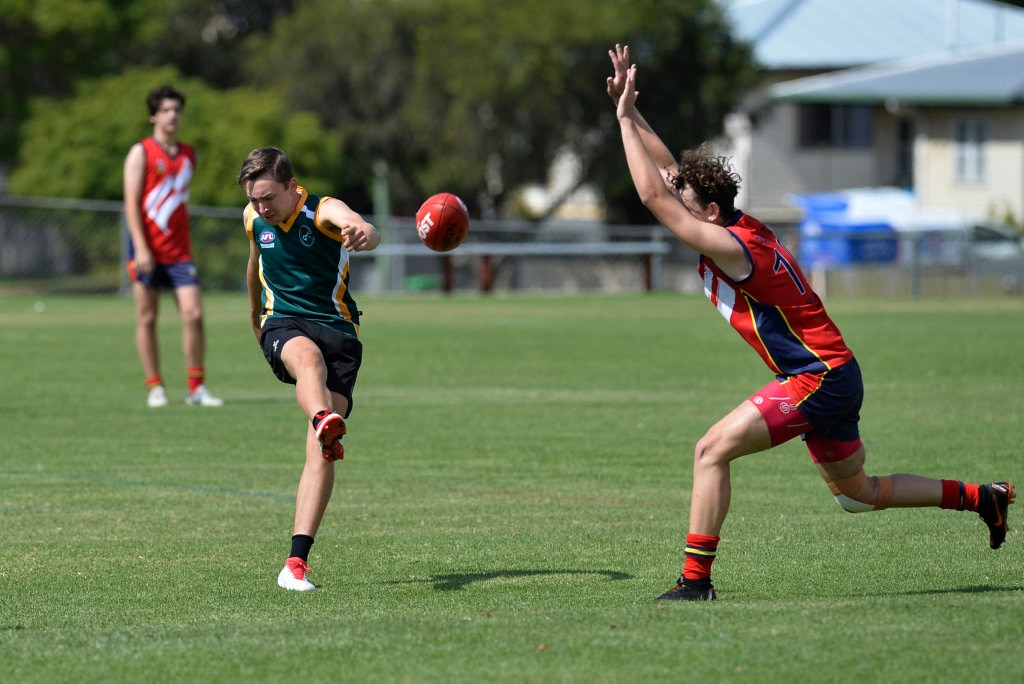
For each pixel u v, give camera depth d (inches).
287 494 1262.3
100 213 5167.3
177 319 3634.4
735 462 1471.5
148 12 6102.4
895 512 1161.4
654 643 668.7
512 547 1023.6
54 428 1686.8
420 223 922.7
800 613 727.7
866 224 5374.0
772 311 796.6
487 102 5831.7
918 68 6835.6
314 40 6230.3
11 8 5477.4
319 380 870.4
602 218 6993.1
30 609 826.2
